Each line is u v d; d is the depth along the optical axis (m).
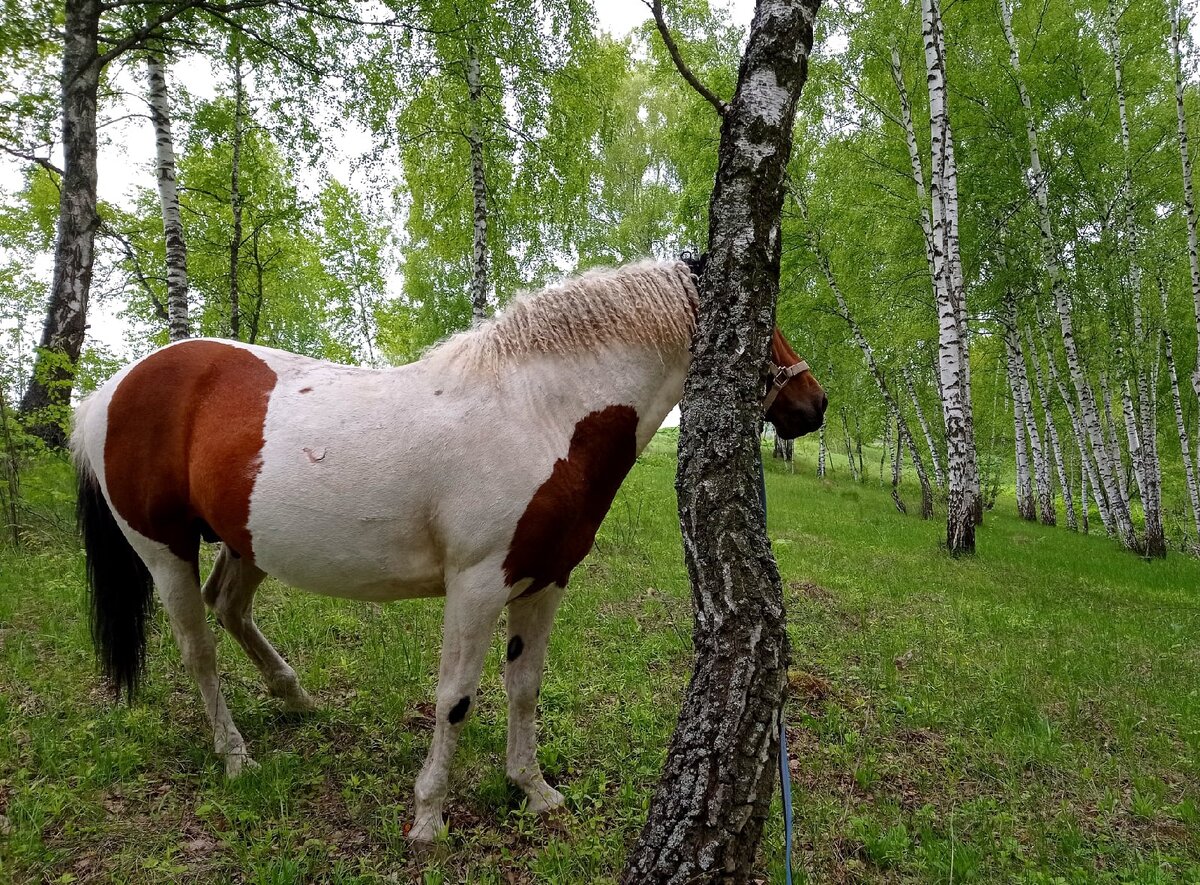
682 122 14.88
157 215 11.89
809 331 17.50
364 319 13.65
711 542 2.04
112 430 2.82
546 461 2.46
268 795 2.65
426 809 2.52
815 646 5.04
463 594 2.46
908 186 13.12
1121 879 2.65
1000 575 8.77
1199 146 12.41
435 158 10.36
